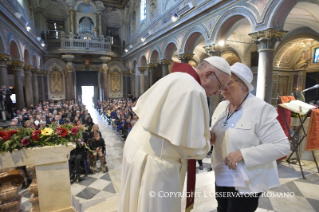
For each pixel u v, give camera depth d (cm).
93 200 256
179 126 75
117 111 1215
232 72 117
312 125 287
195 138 75
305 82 1223
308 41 1089
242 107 119
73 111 1220
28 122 687
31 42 1497
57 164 209
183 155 81
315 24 838
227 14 692
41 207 205
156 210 77
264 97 565
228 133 117
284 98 341
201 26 848
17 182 152
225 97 123
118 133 1014
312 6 675
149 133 85
